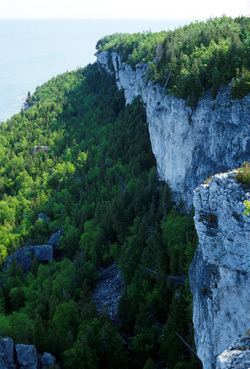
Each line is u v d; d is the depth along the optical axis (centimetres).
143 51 13175
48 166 13462
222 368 3098
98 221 9050
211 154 6625
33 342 6269
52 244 9694
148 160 10412
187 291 5691
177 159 7562
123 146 11762
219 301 3997
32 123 16775
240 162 6188
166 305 6147
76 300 7444
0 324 6850
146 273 6725
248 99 6097
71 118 16062
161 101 8156
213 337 4134
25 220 10750
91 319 6462
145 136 11338
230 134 6291
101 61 18038
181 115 7169
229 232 3688
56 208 10844
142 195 8475
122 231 8269
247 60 6788
